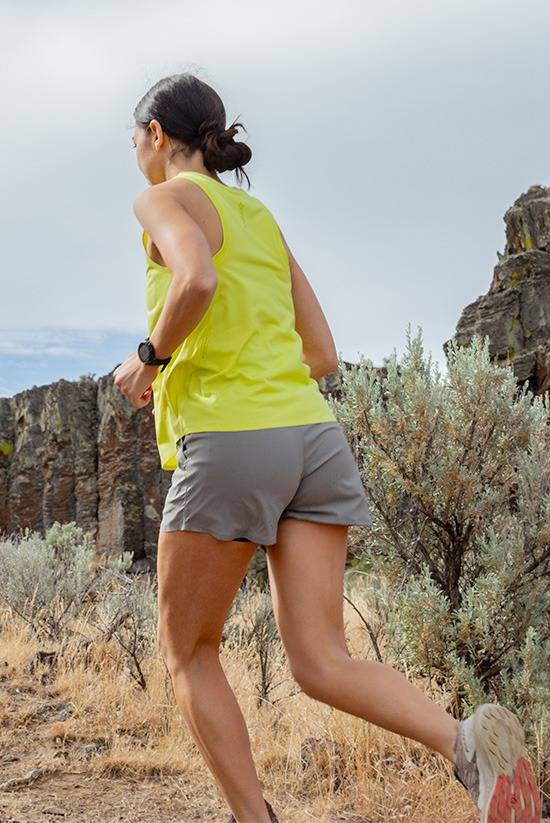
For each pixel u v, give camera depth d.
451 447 4.31
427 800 3.41
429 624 3.97
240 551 2.39
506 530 4.28
